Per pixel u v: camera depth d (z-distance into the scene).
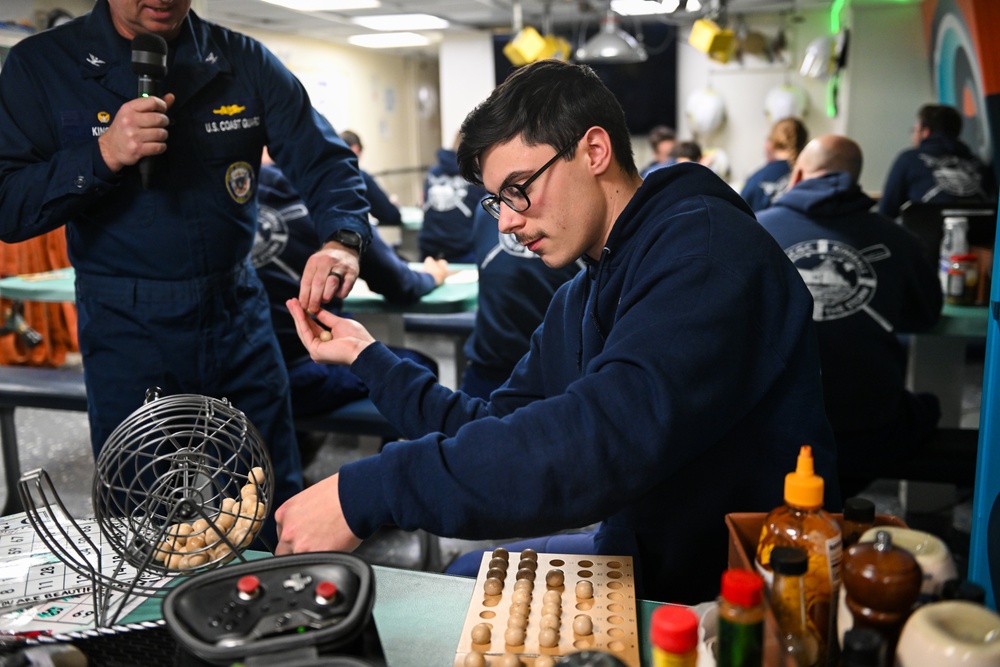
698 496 1.09
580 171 1.06
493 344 2.47
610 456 0.89
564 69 1.06
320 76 8.20
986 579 1.14
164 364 1.73
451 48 8.60
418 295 2.66
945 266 2.71
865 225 2.19
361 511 0.91
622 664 0.64
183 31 1.66
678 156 4.88
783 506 0.78
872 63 6.97
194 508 0.94
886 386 2.16
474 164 1.09
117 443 0.98
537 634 0.86
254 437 1.04
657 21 7.73
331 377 2.51
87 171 1.51
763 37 7.55
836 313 2.16
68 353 4.81
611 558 1.02
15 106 1.60
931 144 4.49
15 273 4.20
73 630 0.92
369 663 0.65
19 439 3.74
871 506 0.79
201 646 0.66
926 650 0.61
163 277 1.70
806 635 0.71
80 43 1.61
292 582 0.74
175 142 1.66
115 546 0.96
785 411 1.05
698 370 0.93
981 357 4.16
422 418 1.22
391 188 10.02
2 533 1.14
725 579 0.66
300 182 1.87
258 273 2.37
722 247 1.00
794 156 4.88
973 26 5.30
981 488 1.16
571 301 1.28
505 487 0.88
